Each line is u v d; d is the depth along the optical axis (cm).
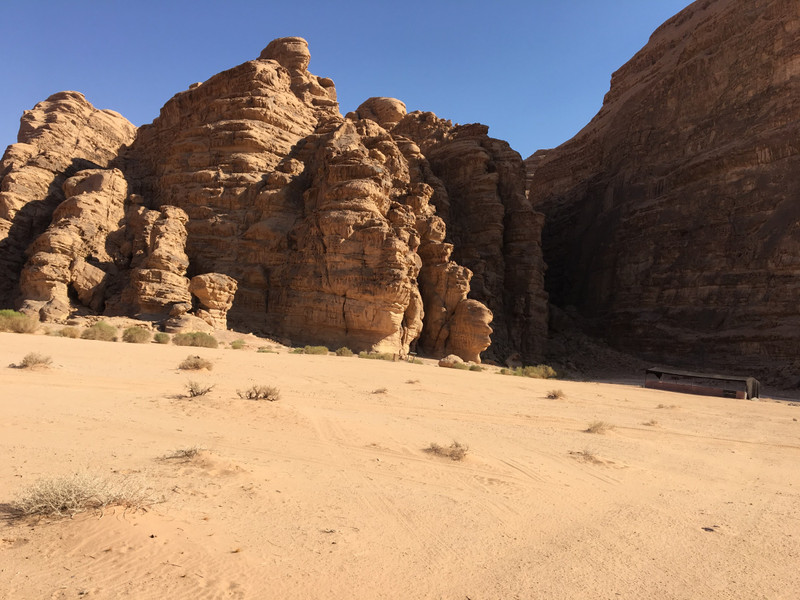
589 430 1116
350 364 2377
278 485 567
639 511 579
